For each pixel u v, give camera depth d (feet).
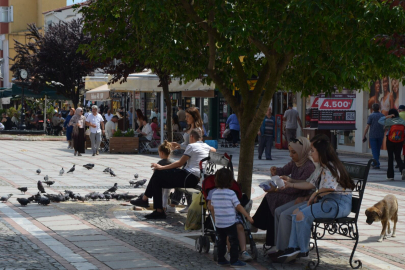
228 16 34.47
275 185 30.35
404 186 60.64
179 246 33.17
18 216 41.27
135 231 37.19
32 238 34.22
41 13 262.88
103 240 34.17
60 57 162.50
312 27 32.73
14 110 185.98
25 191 50.88
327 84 39.19
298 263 30.14
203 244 31.42
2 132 162.40
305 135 104.99
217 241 29.53
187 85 85.10
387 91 95.35
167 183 41.57
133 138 101.65
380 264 30.01
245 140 35.88
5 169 72.18
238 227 30.50
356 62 34.60
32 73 165.07
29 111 185.98
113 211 44.39
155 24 34.63
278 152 106.32
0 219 39.99
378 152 77.61
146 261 29.43
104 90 115.34
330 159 29.14
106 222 39.93
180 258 30.45
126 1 39.29
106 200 49.80
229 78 41.52
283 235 29.68
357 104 102.83
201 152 41.75
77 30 166.30
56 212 43.19
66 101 223.92
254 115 36.32
